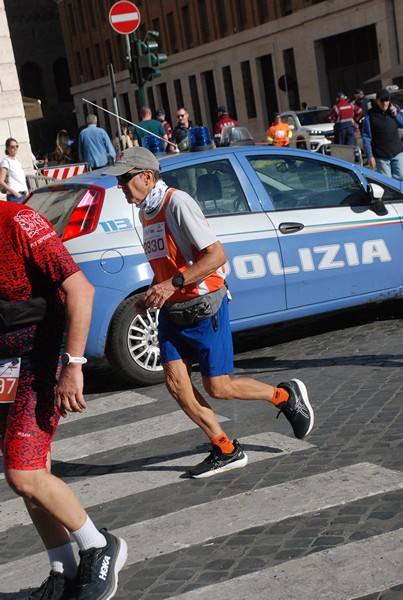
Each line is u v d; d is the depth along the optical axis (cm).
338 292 1008
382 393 797
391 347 962
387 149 1862
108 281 905
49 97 9525
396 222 1044
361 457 645
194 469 651
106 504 630
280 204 988
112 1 7862
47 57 9488
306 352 993
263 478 630
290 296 979
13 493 686
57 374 455
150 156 621
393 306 1120
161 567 515
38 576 527
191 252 619
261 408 806
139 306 609
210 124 7062
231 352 638
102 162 2095
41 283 449
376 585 457
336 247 1002
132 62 1933
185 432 769
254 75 6362
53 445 784
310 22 5675
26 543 586
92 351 913
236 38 6419
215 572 499
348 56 5534
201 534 549
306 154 1025
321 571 479
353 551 495
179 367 634
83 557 459
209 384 635
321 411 770
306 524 543
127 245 917
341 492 580
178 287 602
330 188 1023
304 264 984
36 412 449
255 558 507
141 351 937
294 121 4006
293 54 5956
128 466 702
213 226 940
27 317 446
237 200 967
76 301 443
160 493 634
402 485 580
